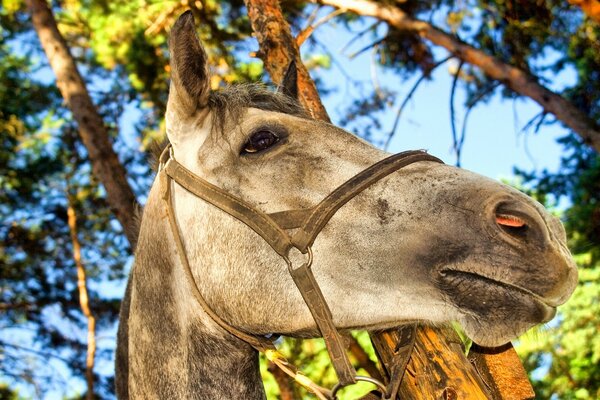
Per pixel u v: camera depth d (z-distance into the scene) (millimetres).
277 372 8125
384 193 2428
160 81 10695
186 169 2660
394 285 2367
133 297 2852
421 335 2717
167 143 2916
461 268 2240
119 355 3121
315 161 2535
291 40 4539
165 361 2693
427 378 2670
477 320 2238
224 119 2664
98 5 10375
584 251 10227
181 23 2512
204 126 2693
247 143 2611
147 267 2791
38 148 13219
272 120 2627
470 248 2232
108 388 13570
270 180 2537
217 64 9938
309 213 2457
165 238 2734
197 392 2645
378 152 2545
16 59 12938
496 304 2213
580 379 10727
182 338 2680
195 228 2627
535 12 9812
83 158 13508
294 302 2486
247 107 2703
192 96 2621
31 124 13172
